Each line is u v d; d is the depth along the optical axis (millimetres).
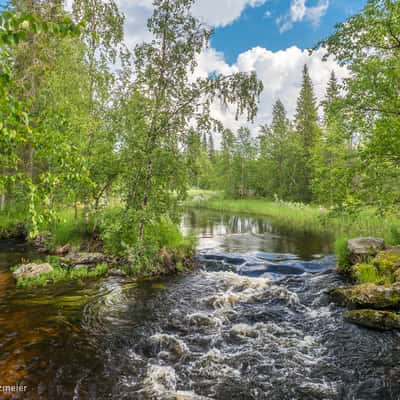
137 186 9352
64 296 6969
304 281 8852
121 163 9883
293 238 16422
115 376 4152
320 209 23453
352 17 9188
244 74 8680
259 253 12688
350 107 9930
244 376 4293
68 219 12859
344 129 10273
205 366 4520
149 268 9062
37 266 8531
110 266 9492
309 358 4773
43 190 3758
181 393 3863
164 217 9727
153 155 8797
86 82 11883
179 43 8914
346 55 9711
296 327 5898
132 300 7043
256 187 43781
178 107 9086
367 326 5785
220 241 15633
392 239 10883
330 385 4102
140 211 8805
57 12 7527
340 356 4812
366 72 9312
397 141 8648
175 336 5434
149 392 3850
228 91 8695
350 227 17953
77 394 3709
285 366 4555
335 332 5629
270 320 6234
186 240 11680
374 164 9508
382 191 9695
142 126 9086
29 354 4488
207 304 7004
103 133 10312
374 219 16875
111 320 5906
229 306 6961
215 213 30953
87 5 11117
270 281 8750
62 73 11516
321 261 11203
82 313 6094
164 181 9297
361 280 7926
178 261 9977
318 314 6516
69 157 4059
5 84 2807
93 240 11461
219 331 5695
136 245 9117
